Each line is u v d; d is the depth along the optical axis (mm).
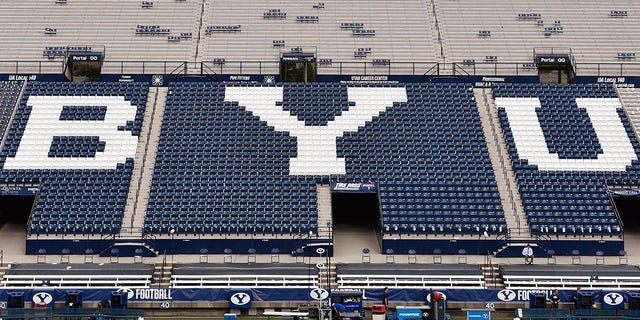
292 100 97938
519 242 81750
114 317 67000
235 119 95250
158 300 72000
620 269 76250
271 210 84125
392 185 87125
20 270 74688
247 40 108125
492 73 104562
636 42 109062
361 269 75500
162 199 85062
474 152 91438
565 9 114188
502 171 89812
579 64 105188
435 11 113750
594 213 84688
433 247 81750
